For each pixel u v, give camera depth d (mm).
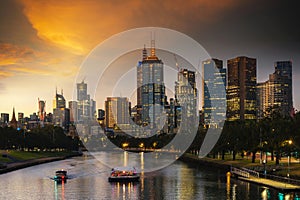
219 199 100000
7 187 124125
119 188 120938
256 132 156625
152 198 104375
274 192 104312
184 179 138375
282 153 139750
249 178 125438
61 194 111750
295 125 129750
